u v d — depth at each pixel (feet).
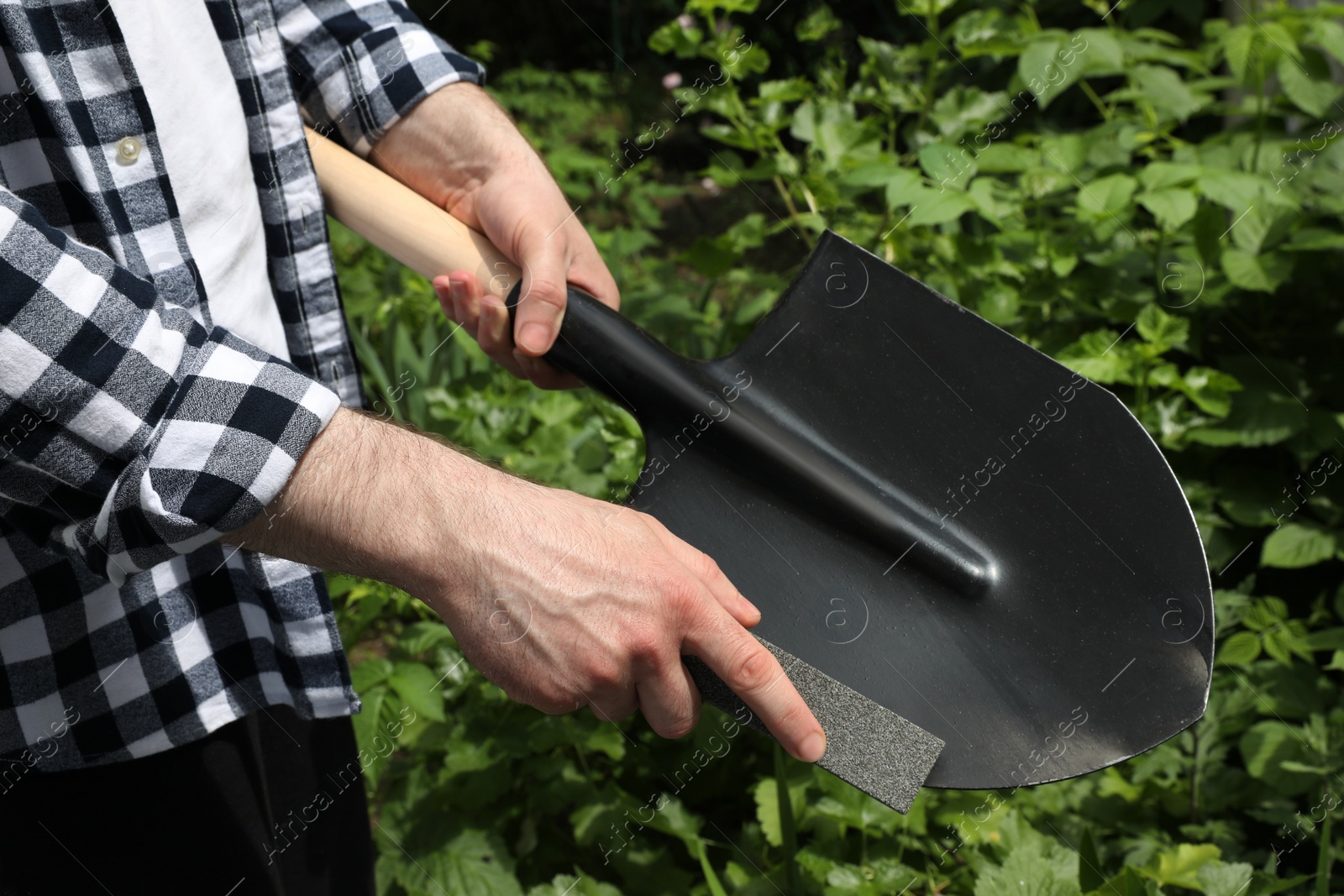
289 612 3.68
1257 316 7.85
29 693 3.27
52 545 2.85
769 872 5.18
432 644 5.81
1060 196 8.34
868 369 4.39
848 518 4.11
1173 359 7.66
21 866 3.46
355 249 12.05
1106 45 7.58
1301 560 6.02
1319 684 5.69
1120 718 3.65
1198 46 10.25
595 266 4.64
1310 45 8.05
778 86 7.72
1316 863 4.96
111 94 3.22
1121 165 7.69
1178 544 3.82
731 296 11.57
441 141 4.43
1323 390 7.24
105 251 3.31
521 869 5.62
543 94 16.34
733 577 4.09
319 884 4.10
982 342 4.30
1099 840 5.22
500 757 5.39
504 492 2.93
